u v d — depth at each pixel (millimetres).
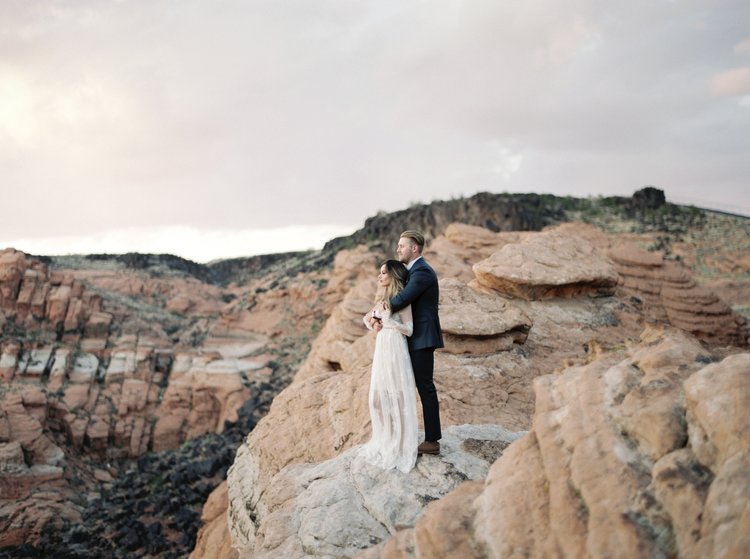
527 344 10094
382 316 5367
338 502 4965
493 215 66938
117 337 50656
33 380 41688
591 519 2758
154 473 35156
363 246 63531
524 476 3326
